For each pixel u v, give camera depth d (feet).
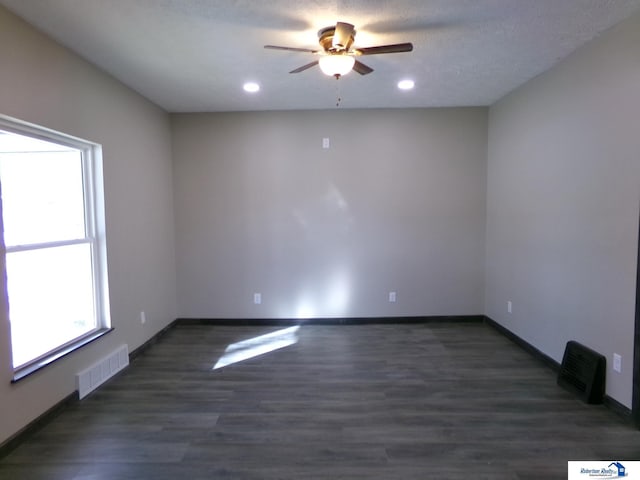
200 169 14.83
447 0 7.00
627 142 7.80
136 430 7.73
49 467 6.60
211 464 6.66
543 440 7.29
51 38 8.19
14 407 7.16
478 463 6.64
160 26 7.84
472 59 9.81
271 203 14.89
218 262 15.07
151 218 13.06
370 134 14.65
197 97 12.75
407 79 11.30
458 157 14.71
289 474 6.40
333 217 14.88
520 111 12.11
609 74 8.24
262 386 9.73
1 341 6.91
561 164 10.05
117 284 10.82
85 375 9.16
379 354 11.91
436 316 15.12
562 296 10.09
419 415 8.25
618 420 7.96
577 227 9.43
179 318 15.20
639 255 7.54
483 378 10.11
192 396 9.20
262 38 8.45
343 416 8.24
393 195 14.82
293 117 14.65
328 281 15.06
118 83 10.98
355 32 8.09
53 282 8.79
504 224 13.37
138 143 12.19
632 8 7.33
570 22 7.88
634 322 7.69
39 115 7.86
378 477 6.31
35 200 8.33
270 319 15.14
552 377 10.14
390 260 14.99
